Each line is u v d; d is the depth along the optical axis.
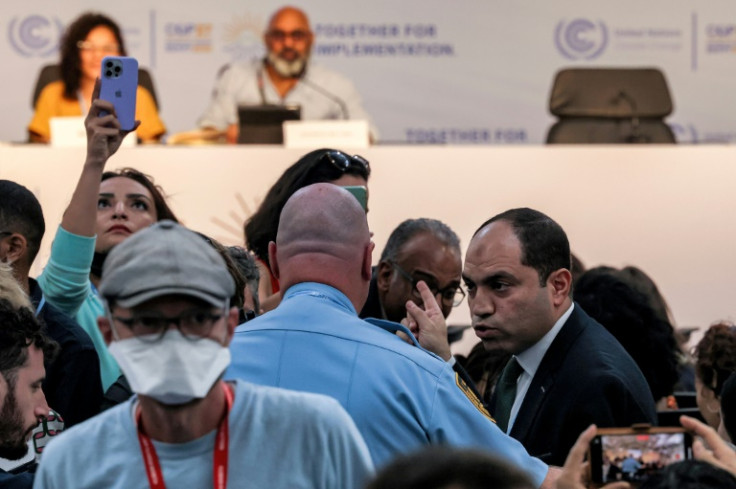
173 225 4.57
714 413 7.88
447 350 7.18
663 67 21.89
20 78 21.33
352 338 5.81
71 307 8.09
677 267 16.05
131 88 8.10
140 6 21.41
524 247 7.03
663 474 4.40
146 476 4.60
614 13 21.95
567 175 16.02
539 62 21.80
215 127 21.27
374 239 15.84
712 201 16.06
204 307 4.44
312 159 8.52
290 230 6.13
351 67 21.62
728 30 21.91
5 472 5.76
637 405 6.80
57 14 21.38
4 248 8.09
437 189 15.90
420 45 21.72
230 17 21.44
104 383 8.39
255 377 5.71
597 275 9.12
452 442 5.64
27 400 5.91
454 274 8.84
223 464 4.63
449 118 21.78
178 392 4.40
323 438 4.76
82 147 15.48
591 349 7.01
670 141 19.08
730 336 7.81
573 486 4.84
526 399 7.08
